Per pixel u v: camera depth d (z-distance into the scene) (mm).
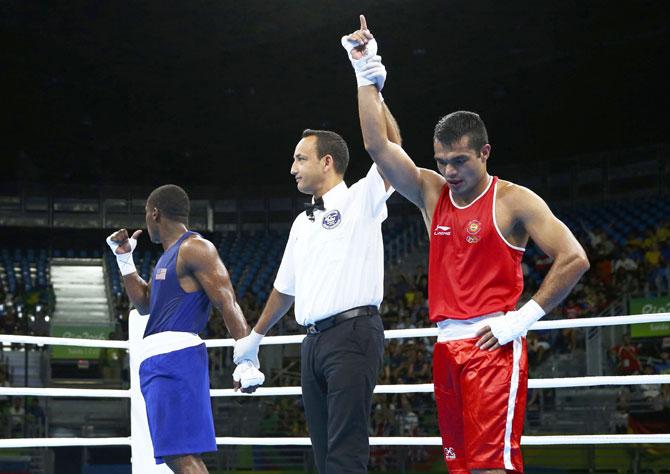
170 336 3375
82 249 19047
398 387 4199
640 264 13047
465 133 2529
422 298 14445
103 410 14219
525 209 2537
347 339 3051
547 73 15570
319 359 3107
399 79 16109
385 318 13938
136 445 4688
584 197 16891
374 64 2736
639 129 16031
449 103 16891
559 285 2443
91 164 18875
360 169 18406
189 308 3410
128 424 13719
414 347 12406
